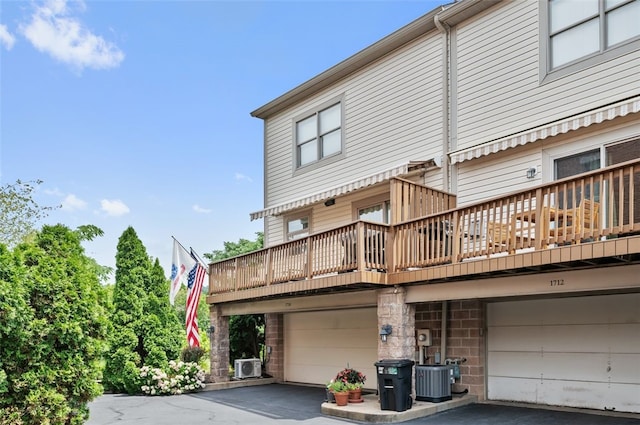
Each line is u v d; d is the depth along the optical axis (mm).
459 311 10883
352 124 13969
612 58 8953
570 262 7273
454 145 11336
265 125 17031
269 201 16469
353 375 10406
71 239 7230
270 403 11453
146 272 15102
